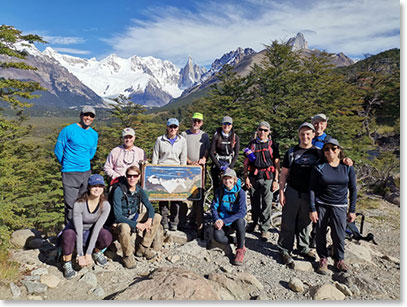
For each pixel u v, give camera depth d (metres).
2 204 18.62
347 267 4.71
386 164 19.42
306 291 4.14
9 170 20.50
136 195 4.69
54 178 23.41
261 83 27.66
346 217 4.79
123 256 4.51
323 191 4.68
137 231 4.81
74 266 4.37
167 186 5.56
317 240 4.79
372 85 46.31
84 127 4.95
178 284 3.61
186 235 5.75
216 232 5.10
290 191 5.00
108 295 3.78
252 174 5.82
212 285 3.90
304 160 4.86
